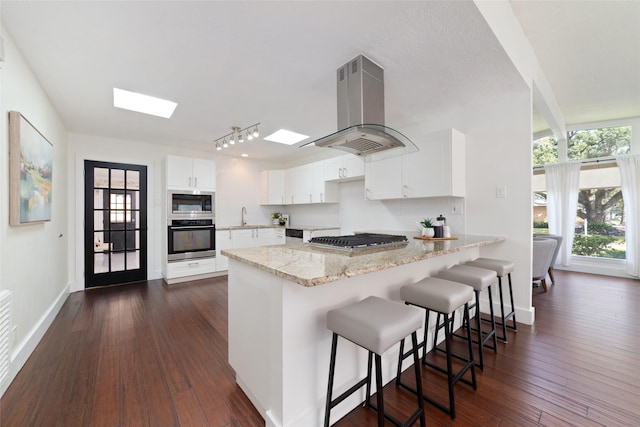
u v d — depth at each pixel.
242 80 2.36
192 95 2.66
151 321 2.73
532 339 2.31
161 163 4.53
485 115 2.86
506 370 1.86
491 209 2.83
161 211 4.51
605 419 1.41
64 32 1.73
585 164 4.79
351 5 1.50
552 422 1.40
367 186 3.55
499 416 1.44
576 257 4.98
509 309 2.73
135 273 4.30
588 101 3.84
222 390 1.67
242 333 1.65
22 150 1.88
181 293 3.69
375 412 1.50
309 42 1.84
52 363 1.96
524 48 2.38
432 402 1.50
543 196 5.46
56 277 3.01
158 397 1.60
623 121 4.52
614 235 4.71
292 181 5.36
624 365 1.90
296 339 1.31
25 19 1.61
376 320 1.19
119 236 4.17
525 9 2.09
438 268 2.31
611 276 4.52
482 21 1.63
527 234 2.62
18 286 1.92
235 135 3.98
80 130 3.71
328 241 2.05
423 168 3.00
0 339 1.57
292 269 1.23
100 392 1.65
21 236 1.98
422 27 1.68
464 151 3.00
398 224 3.77
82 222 3.84
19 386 1.70
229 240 4.78
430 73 2.24
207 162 4.55
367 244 1.95
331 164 4.46
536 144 5.57
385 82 2.39
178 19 1.62
